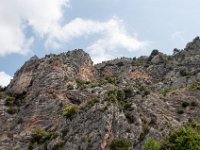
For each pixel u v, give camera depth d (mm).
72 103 126875
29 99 133750
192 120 96375
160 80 156875
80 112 102188
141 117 94062
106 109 95125
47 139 105438
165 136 81375
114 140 86625
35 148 103000
